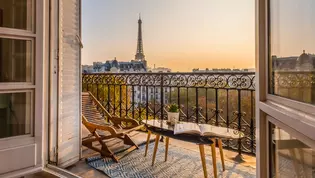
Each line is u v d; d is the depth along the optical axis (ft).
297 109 2.61
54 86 6.88
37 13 5.42
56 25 6.90
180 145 10.83
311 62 2.36
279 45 3.24
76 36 8.00
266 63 3.65
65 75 7.41
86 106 11.64
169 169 8.09
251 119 9.50
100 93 15.25
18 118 5.31
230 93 10.06
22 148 5.19
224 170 7.97
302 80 2.55
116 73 14.40
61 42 7.15
